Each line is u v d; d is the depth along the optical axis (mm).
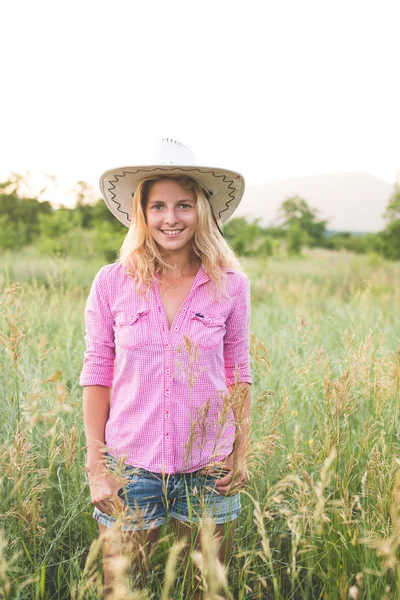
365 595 2225
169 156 2471
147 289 2328
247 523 2594
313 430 3172
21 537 2270
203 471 2271
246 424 2199
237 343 2496
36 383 2652
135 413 2297
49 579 2502
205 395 2311
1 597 1897
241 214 22969
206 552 1806
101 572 2430
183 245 2396
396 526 1860
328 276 13531
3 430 2943
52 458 2336
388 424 2982
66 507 2613
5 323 3135
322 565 2473
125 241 2451
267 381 3482
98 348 2393
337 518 2391
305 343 3721
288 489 2766
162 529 2467
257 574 2320
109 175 2537
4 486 2510
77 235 13594
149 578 2256
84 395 2404
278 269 14727
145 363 2275
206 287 2389
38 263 10250
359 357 3021
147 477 2279
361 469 2770
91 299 2418
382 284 11586
